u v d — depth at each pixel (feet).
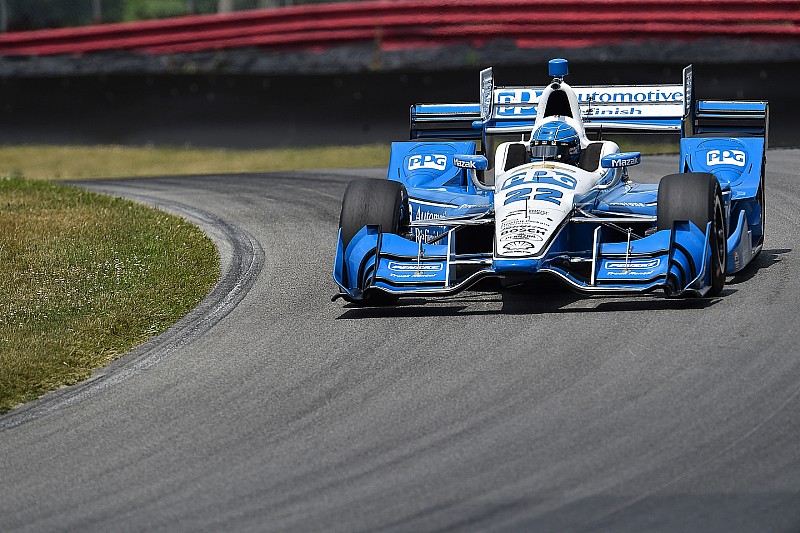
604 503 61.77
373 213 106.93
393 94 272.51
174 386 90.27
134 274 128.06
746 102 127.13
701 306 98.12
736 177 116.98
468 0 281.54
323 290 118.42
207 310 114.52
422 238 117.50
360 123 274.57
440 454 70.54
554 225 99.30
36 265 133.49
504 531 59.26
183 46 288.30
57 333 106.22
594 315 98.02
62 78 292.81
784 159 199.93
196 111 286.25
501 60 278.05
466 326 98.22
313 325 104.06
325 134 276.21
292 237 150.20
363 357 92.27
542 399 78.54
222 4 331.36
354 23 285.64
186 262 134.51
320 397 83.56
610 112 128.67
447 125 136.15
